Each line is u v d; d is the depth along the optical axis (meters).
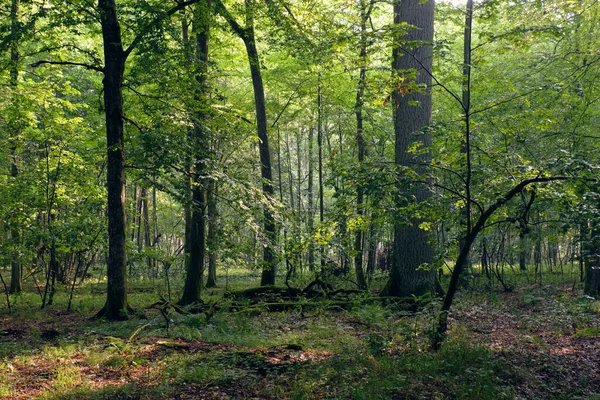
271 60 21.83
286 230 13.90
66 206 17.17
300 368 7.60
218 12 14.86
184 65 13.62
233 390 6.75
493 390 6.34
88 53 13.26
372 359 7.59
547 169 7.30
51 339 10.09
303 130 27.84
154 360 8.33
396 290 14.18
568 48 14.38
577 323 10.83
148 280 24.12
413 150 8.82
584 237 11.39
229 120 15.24
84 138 16.12
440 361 7.61
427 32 13.96
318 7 14.66
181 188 12.74
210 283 22.50
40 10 12.05
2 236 16.81
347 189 8.60
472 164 8.92
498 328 10.74
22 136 15.65
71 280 22.52
